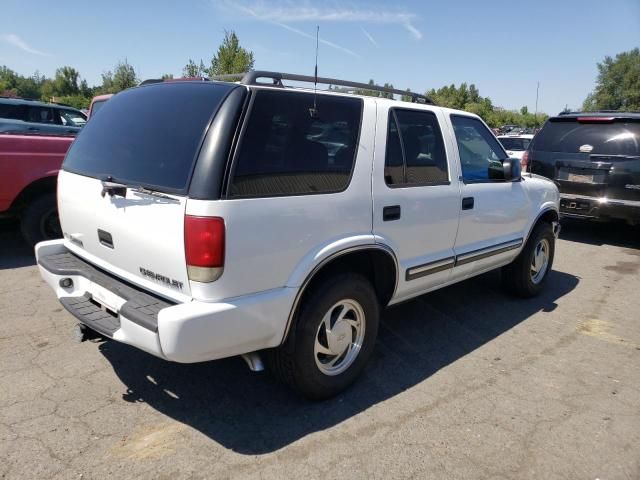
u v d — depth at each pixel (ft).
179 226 7.99
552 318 15.48
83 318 9.30
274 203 8.55
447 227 12.46
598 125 24.70
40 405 9.82
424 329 14.33
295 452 8.76
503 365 12.31
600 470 8.64
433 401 10.57
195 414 9.76
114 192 9.16
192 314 7.75
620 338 14.15
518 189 15.14
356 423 9.68
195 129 8.46
